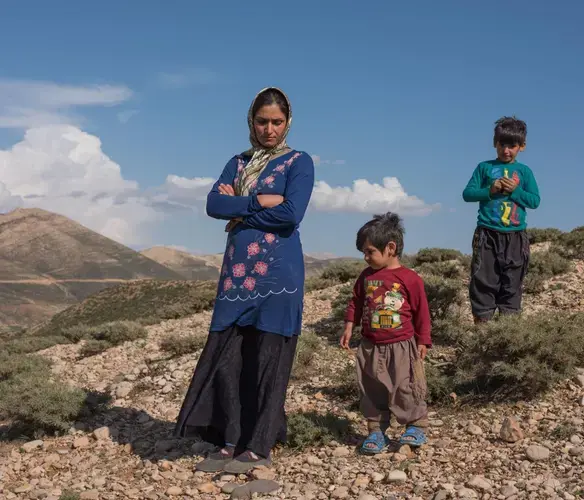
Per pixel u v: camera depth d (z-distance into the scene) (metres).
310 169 4.79
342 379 6.51
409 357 4.57
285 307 4.60
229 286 4.70
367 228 4.65
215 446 5.11
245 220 4.70
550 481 3.75
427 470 4.18
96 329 12.70
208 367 4.71
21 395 6.07
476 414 5.29
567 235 13.73
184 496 4.18
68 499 4.20
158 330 12.69
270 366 4.57
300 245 4.83
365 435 5.13
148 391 7.61
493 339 5.83
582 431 4.57
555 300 9.08
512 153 6.60
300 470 4.39
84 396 6.47
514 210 6.61
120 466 4.95
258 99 4.79
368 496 3.79
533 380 5.45
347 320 4.81
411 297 4.58
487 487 3.78
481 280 6.71
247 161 5.00
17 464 5.08
